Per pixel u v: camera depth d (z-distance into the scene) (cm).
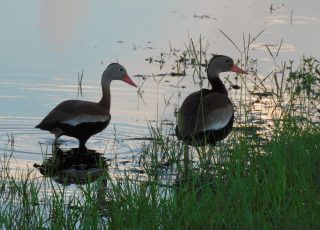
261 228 938
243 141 1286
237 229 940
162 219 959
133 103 1702
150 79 1889
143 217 977
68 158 1355
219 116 1356
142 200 998
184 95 1761
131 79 1784
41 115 1581
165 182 1188
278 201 1014
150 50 2138
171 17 2578
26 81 1798
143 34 2319
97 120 1469
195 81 1883
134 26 2419
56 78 1834
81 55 2061
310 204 1005
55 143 1443
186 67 1997
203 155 1266
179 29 2389
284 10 2794
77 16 2545
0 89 1733
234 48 2184
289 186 1127
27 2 2755
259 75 1939
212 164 1249
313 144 1274
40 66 1927
